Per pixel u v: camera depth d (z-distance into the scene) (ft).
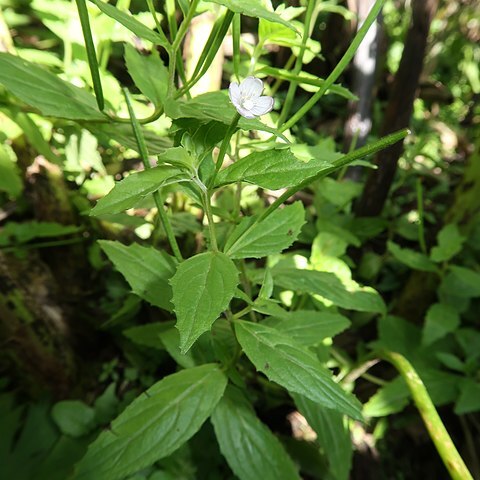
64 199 0.61
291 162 0.26
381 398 0.65
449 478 0.68
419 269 0.74
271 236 0.35
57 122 0.54
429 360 0.72
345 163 0.30
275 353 0.31
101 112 0.38
